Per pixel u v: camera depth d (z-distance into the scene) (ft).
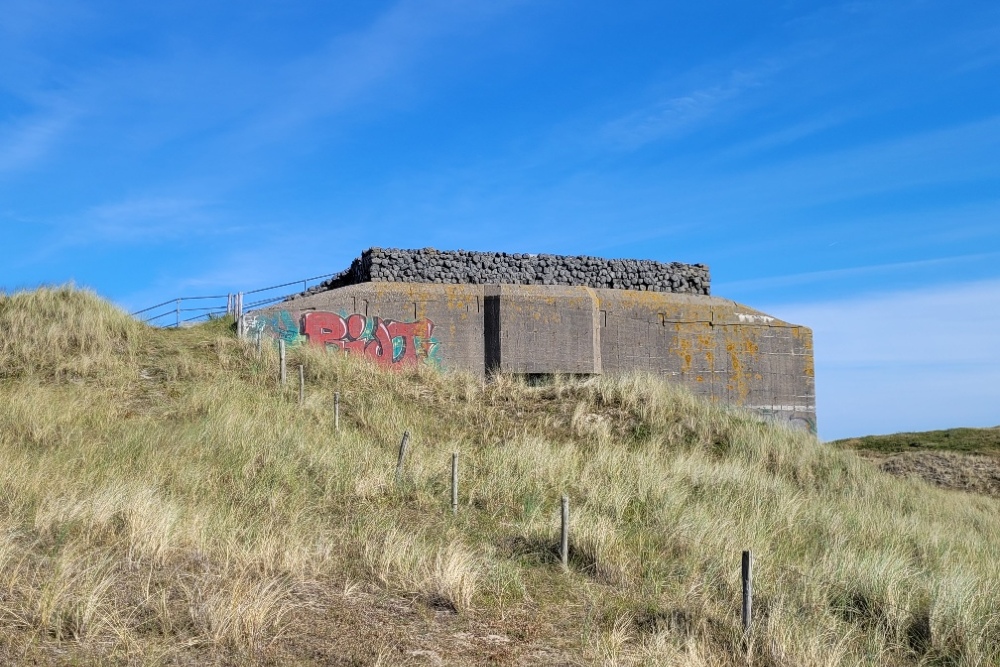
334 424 48.96
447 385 60.39
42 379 51.29
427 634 21.16
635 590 26.86
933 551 35.47
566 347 77.25
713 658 21.45
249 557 24.56
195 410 48.52
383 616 22.00
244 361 59.88
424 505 35.68
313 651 18.94
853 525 38.37
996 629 24.81
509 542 31.17
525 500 37.11
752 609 25.16
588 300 78.84
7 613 18.01
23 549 22.34
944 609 25.03
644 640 22.52
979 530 47.57
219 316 77.87
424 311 75.15
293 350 62.64
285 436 42.73
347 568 25.84
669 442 52.70
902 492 51.78
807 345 86.89
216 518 28.58
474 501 37.40
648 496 39.22
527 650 21.02
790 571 29.48
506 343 75.56
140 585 21.01
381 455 43.06
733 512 37.83
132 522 25.29
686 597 26.11
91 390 50.11
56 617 18.20
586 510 35.83
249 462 38.04
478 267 79.66
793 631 23.13
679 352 82.43
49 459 33.94
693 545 31.32
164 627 18.70
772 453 53.26
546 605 24.86
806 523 37.76
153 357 58.39
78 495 28.78
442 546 29.45
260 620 19.49
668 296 84.43
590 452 49.42
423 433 50.14
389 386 58.34
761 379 84.64
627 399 57.67
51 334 56.75
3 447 36.11
